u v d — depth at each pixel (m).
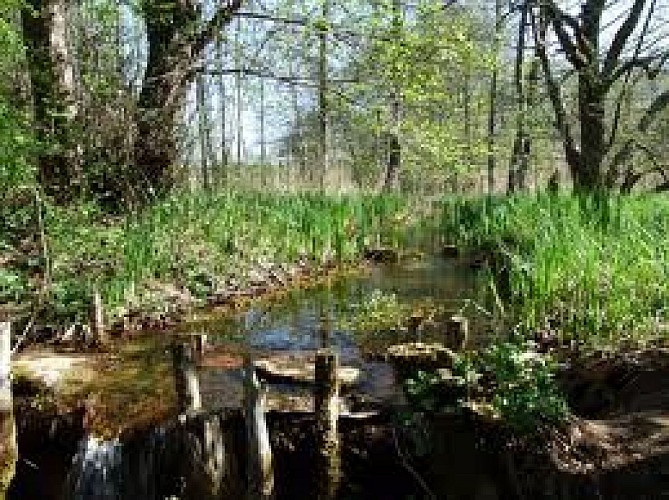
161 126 12.14
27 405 5.78
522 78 14.58
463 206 13.98
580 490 3.82
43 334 7.45
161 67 12.17
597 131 14.43
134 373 6.48
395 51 11.29
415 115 12.83
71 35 10.99
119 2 11.00
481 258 11.28
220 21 12.13
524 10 14.16
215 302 9.09
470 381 4.71
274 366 6.46
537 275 7.04
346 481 4.90
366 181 26.33
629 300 6.46
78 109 10.78
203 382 6.18
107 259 8.88
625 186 16.41
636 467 3.78
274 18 12.12
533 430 4.19
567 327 6.57
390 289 9.80
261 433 4.68
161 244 9.71
